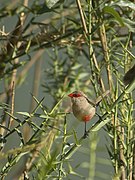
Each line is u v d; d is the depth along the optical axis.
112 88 5.38
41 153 4.81
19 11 6.66
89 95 7.11
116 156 5.14
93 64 5.43
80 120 4.79
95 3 5.70
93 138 4.79
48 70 7.20
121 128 5.32
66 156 4.80
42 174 4.66
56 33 6.64
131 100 5.17
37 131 4.94
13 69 6.24
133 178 5.20
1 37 6.46
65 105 6.93
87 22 5.59
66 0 6.69
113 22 6.32
